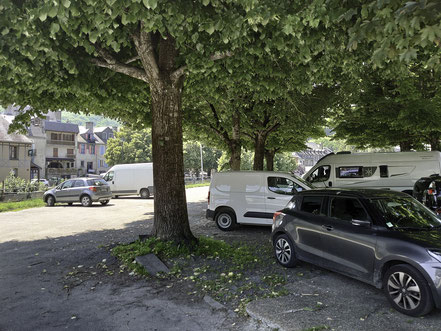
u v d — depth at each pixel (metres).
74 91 7.59
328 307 4.23
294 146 23.78
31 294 4.90
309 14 4.48
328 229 5.18
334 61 7.16
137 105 10.71
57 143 60.72
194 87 9.32
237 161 13.94
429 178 8.22
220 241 7.64
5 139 39.84
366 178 13.43
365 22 3.18
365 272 4.55
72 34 5.33
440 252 3.80
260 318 3.95
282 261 6.04
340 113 15.38
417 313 3.86
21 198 21.81
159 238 6.84
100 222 12.42
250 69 7.69
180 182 7.07
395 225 4.52
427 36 2.79
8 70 6.33
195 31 6.25
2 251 7.76
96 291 4.98
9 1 4.77
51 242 8.67
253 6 4.28
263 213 9.61
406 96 11.23
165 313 4.20
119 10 4.54
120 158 57.03
